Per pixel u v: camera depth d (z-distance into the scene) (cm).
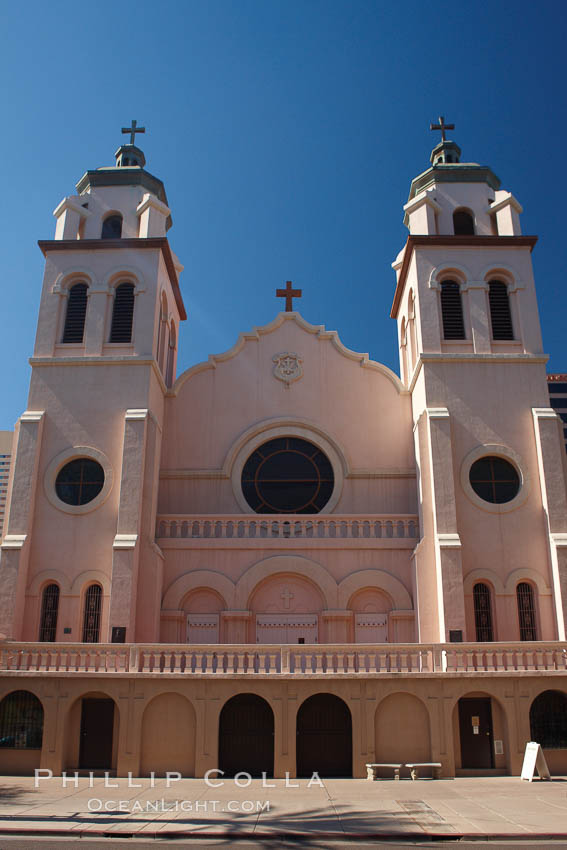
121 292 3278
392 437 3272
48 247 3306
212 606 2917
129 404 3041
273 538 2962
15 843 1459
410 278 3406
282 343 3425
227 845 1451
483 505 2886
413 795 1947
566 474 2945
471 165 3491
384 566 2939
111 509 2898
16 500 2884
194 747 2289
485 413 3014
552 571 2777
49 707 2331
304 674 2311
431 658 2400
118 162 3675
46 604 2820
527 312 3181
